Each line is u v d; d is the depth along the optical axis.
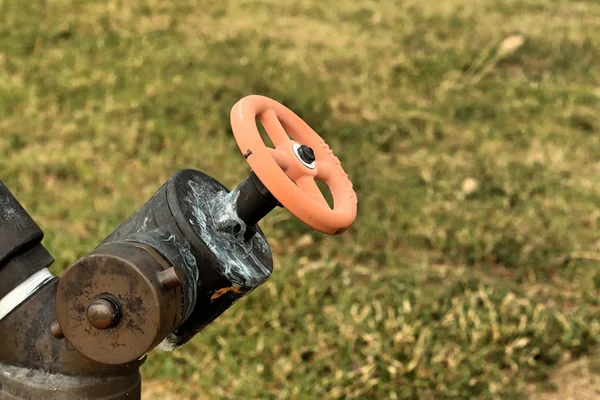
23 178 2.51
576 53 4.19
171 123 3.00
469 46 4.18
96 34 3.78
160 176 2.63
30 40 3.61
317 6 4.74
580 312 2.02
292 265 2.11
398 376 1.73
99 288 0.85
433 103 3.47
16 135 2.79
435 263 2.27
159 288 0.84
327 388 1.71
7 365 0.95
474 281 2.11
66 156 2.68
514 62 4.04
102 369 0.93
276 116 1.00
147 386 1.73
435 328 1.88
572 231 2.41
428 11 4.86
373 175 2.71
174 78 3.35
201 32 4.05
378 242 2.32
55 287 0.96
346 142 2.99
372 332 1.85
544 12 5.03
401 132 3.13
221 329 1.86
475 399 1.71
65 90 3.17
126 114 3.03
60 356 0.93
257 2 4.68
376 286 2.07
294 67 3.71
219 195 0.97
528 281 2.19
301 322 1.89
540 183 2.71
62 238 2.15
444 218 2.44
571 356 1.89
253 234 0.97
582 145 3.09
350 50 4.01
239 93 3.29
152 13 4.25
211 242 0.93
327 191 2.43
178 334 0.97
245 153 0.90
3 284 0.95
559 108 3.44
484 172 2.78
